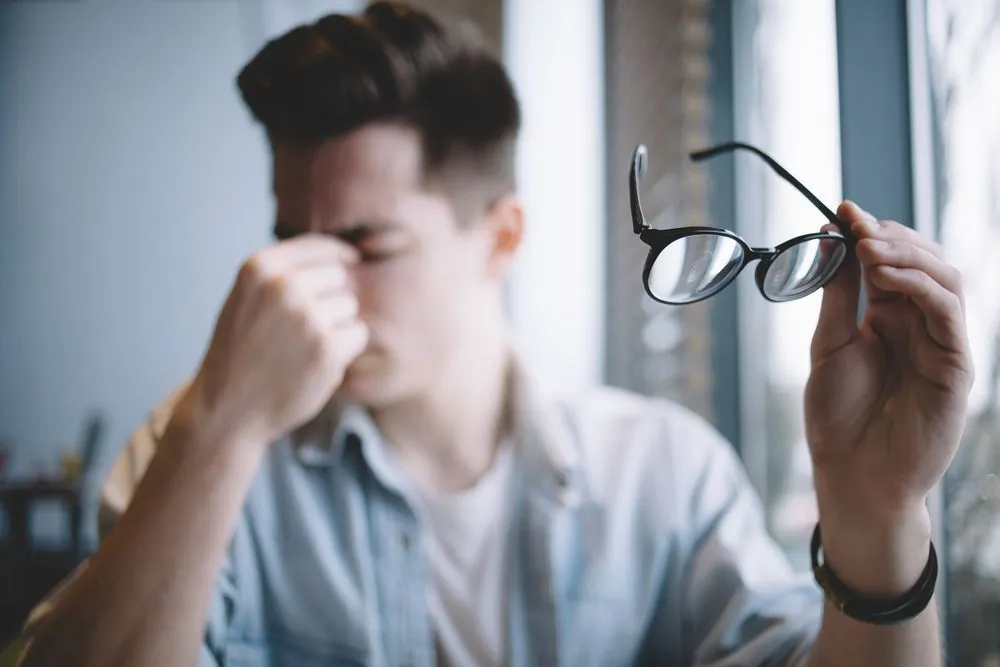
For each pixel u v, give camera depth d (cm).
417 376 79
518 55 195
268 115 79
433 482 89
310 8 224
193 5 235
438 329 79
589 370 190
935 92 84
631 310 173
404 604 81
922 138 85
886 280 51
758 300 146
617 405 101
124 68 244
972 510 81
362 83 74
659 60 154
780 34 126
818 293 60
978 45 80
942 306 51
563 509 86
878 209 86
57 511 226
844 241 54
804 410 60
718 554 84
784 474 140
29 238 254
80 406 240
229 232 234
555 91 192
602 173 191
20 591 199
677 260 52
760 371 147
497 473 88
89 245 246
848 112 88
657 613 87
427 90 77
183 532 60
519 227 90
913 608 55
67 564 209
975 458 81
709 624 83
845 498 56
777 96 129
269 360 64
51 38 254
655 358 159
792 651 72
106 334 241
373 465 83
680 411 100
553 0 197
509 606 83
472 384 86
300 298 65
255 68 81
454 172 79
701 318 143
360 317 76
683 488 90
